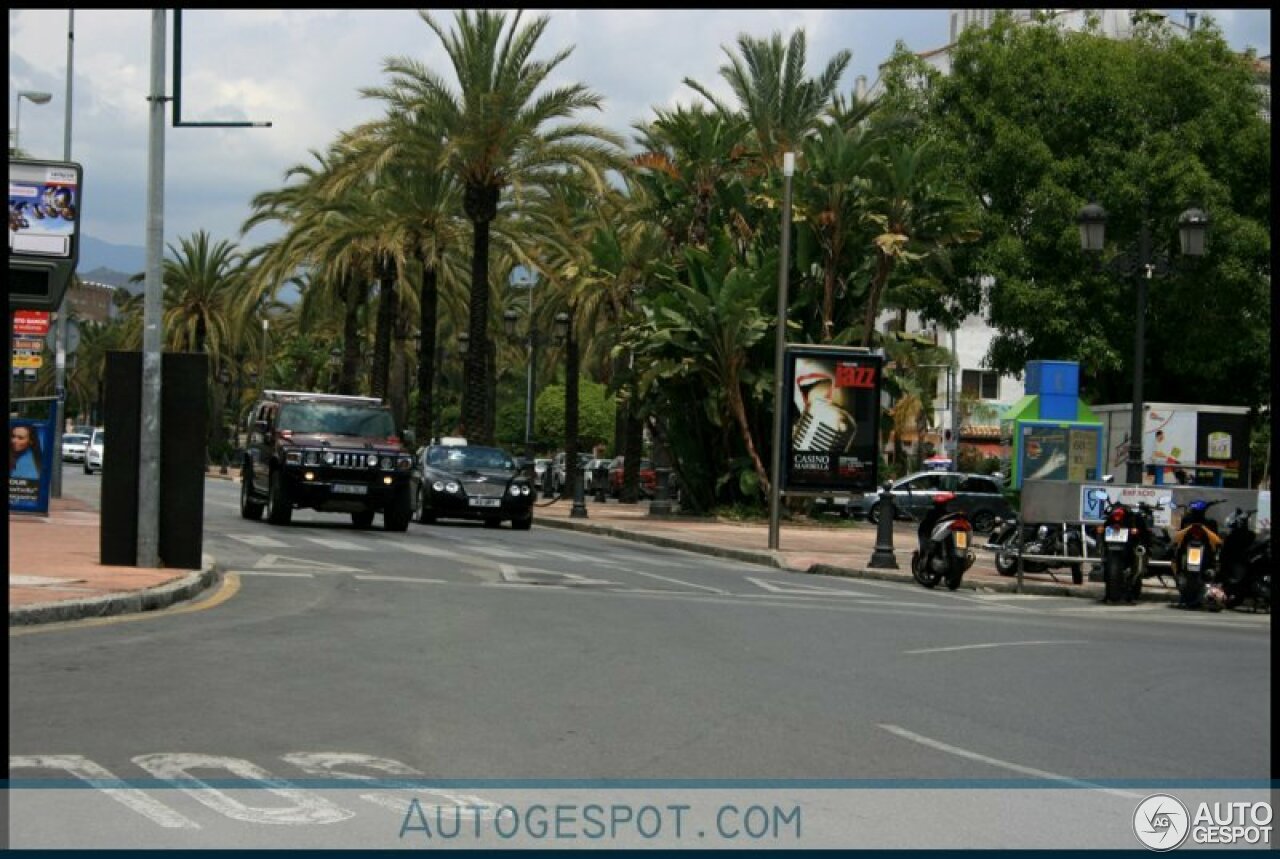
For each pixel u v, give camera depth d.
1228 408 36.72
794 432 32.38
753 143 44.62
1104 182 44.38
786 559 25.64
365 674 10.27
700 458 41.47
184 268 68.06
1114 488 22.08
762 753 8.06
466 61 39.09
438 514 32.53
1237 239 43.03
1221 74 44.88
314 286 54.03
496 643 12.26
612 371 58.12
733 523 38.81
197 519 16.91
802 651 12.64
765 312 40.25
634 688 10.12
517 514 32.47
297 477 27.44
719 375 39.00
